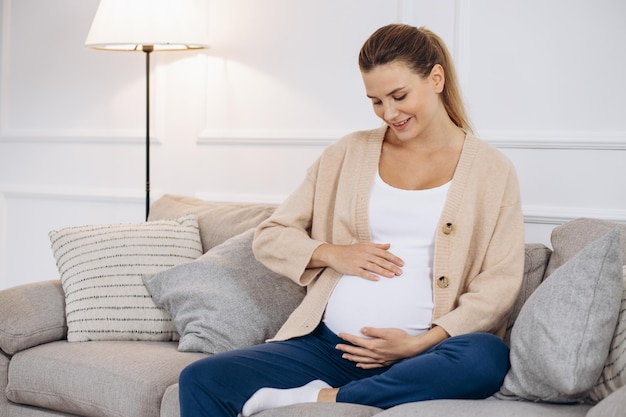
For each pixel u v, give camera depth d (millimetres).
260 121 3432
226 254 2676
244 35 3445
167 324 2670
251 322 2498
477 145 2266
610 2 2748
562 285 1827
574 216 2818
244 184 3486
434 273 2162
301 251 2275
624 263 2154
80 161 3895
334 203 2377
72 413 2453
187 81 3586
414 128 2195
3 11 4059
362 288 2184
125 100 3750
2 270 4133
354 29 3207
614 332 1814
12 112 4074
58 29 3918
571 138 2803
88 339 2613
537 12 2854
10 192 4082
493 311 2119
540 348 1784
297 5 3322
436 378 1881
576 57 2807
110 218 3846
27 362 2490
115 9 3232
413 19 3064
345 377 2162
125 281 2691
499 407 1743
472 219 2195
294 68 3344
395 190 2246
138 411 2244
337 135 3258
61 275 2746
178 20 3225
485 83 2945
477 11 2945
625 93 2744
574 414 1709
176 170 3641
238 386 1978
